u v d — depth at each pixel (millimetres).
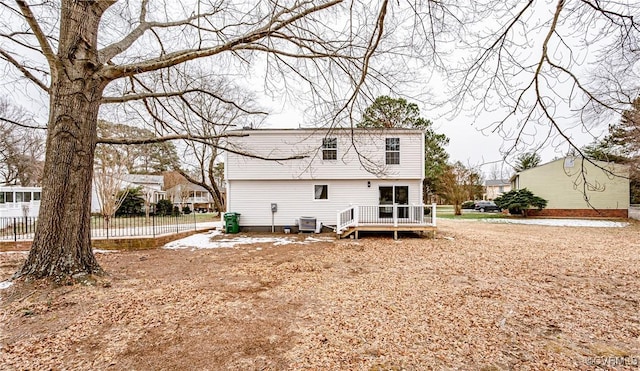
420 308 4562
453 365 3021
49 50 5449
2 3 5348
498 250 9773
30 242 9836
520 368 2980
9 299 4594
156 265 7613
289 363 3051
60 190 5332
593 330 3846
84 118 5535
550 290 5500
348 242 11492
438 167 25734
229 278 6336
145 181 36094
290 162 13953
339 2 4672
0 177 24797
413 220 13289
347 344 3439
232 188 14164
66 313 4234
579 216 22031
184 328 3842
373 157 13766
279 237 12633
